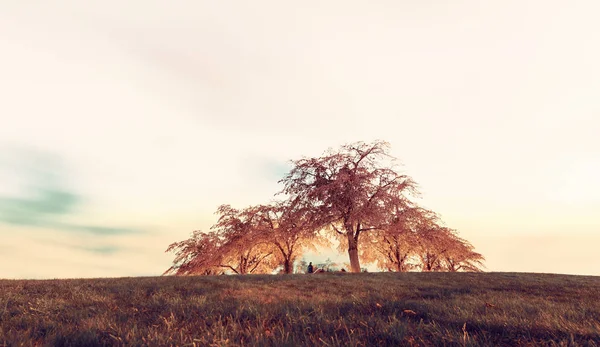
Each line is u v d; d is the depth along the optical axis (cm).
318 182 2773
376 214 2448
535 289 1119
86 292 804
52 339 370
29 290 853
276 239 3106
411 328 433
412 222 2673
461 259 3350
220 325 416
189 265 3319
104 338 379
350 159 2800
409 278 1480
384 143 2786
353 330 403
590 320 475
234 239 3203
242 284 1131
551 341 369
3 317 508
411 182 2697
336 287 1152
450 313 534
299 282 1267
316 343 355
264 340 365
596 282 1362
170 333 393
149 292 877
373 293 946
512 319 470
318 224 2598
